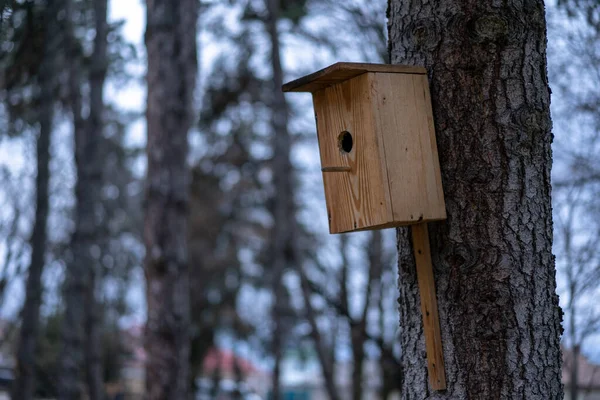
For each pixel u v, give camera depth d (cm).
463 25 468
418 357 469
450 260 458
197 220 2573
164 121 1193
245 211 2711
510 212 454
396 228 495
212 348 2777
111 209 2238
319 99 530
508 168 457
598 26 855
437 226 468
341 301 2184
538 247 457
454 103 467
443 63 472
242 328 2675
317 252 2352
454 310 454
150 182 1191
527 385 442
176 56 1209
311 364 3164
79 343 1414
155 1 1218
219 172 2256
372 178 478
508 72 463
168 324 1158
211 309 2680
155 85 1203
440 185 467
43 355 1630
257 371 3641
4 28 999
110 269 2127
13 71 1141
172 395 1145
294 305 2500
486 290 450
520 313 447
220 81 1838
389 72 478
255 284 2667
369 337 1822
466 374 448
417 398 466
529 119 462
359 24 1307
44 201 1305
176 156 1190
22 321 1311
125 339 2464
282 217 2186
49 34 1144
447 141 468
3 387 1670
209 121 1888
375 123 474
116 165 2292
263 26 1702
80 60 1429
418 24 480
